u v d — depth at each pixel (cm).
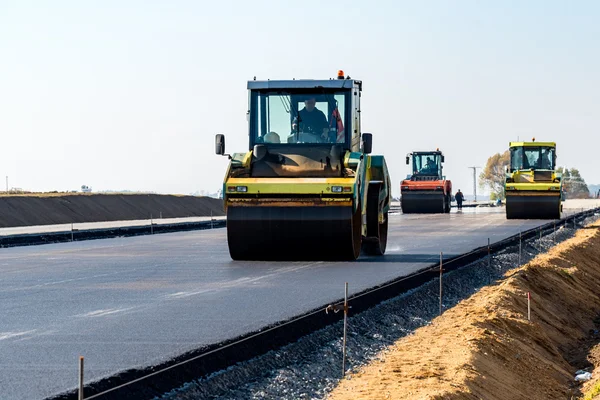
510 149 6234
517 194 5978
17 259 2883
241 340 1332
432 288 2253
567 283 3017
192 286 2067
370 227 2862
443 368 1413
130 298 1855
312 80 2758
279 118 2761
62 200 8075
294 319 1547
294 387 1223
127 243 3797
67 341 1349
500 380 1502
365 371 1367
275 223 2619
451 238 3997
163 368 1158
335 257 2689
